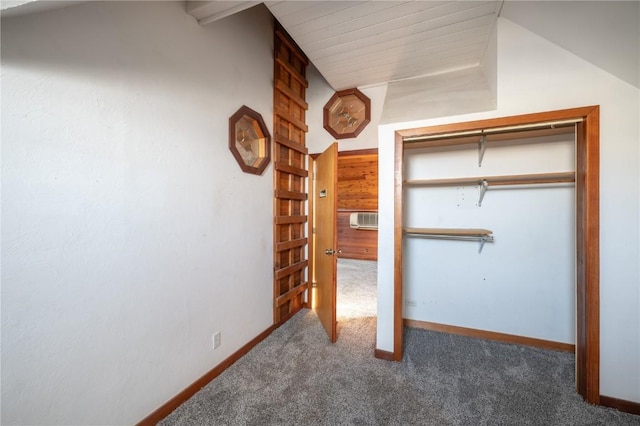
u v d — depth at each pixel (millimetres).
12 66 950
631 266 1502
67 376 1105
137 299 1370
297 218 2910
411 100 2254
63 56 1079
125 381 1317
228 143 1987
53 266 1060
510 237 2357
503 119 1746
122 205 1298
